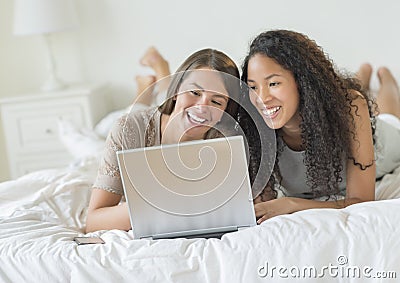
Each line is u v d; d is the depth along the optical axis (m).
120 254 1.55
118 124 1.94
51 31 3.63
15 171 3.75
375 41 3.67
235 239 1.54
